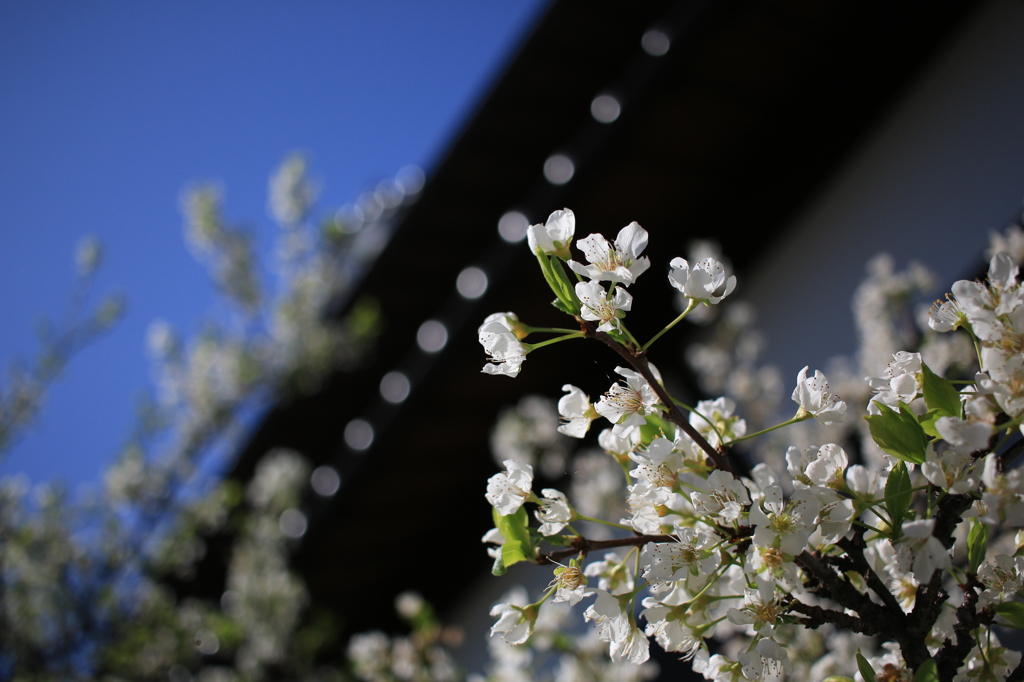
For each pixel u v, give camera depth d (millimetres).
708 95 4086
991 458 867
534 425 4172
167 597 6066
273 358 7031
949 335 2395
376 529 5117
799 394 1135
